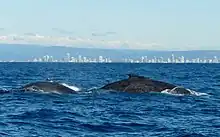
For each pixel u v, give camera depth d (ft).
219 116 167.63
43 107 185.88
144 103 204.33
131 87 242.99
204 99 226.79
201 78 442.50
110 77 455.63
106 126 142.82
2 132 129.39
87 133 131.75
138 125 145.38
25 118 155.84
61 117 158.61
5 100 208.95
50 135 127.34
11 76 464.24
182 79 422.41
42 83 241.76
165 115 169.07
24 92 235.81
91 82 357.41
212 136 127.24
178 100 218.18
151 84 244.01
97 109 182.50
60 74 526.57
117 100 213.46
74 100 211.41
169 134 130.11
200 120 156.97
